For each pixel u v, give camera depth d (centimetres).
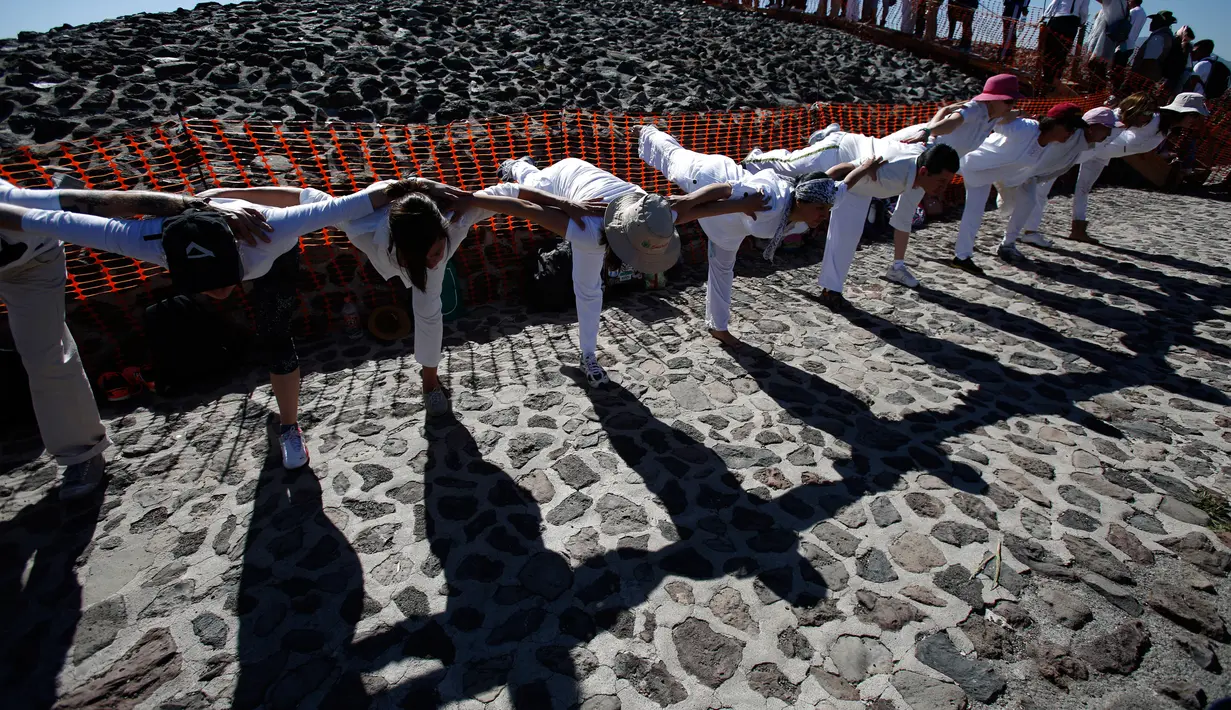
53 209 232
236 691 211
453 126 610
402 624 234
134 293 405
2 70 588
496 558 264
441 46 812
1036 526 284
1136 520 289
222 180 470
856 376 417
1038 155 543
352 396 384
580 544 272
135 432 347
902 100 991
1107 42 1067
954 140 514
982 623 236
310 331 462
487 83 732
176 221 228
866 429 358
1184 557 268
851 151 439
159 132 505
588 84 784
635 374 412
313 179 494
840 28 1430
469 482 309
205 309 396
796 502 298
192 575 256
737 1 1603
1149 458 335
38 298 264
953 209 834
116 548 270
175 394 385
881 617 238
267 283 281
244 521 284
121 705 207
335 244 459
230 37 758
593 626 233
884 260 644
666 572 257
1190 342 471
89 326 397
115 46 680
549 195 324
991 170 554
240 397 382
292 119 580
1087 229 770
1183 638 232
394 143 568
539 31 953
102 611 240
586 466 321
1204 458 335
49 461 324
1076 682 215
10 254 238
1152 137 620
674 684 212
